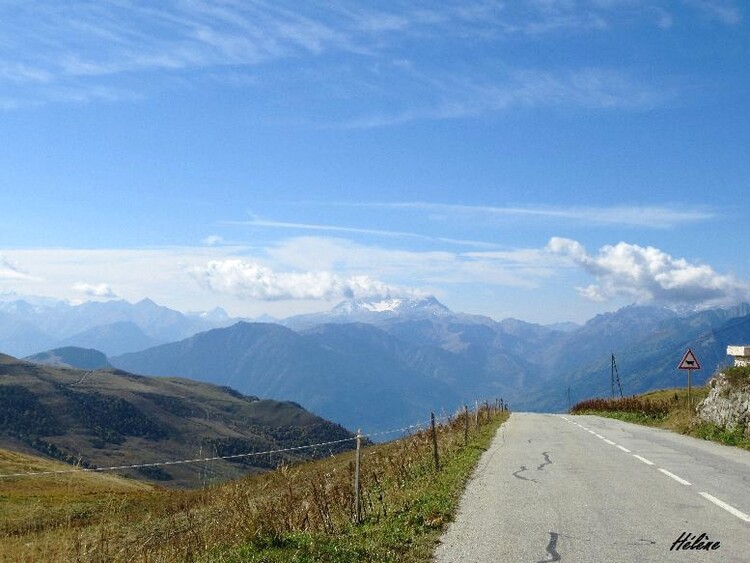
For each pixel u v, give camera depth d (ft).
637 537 32.42
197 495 56.18
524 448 78.69
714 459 65.16
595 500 42.83
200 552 35.17
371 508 44.65
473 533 34.30
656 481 50.70
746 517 37.04
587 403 217.36
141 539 40.78
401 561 29.71
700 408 102.73
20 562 32.81
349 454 90.33
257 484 50.29
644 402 167.22
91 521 48.39
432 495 46.34
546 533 33.65
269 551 32.45
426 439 82.17
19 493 110.73
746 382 87.30
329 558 30.91
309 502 41.57
